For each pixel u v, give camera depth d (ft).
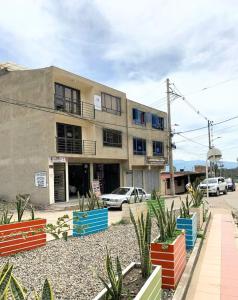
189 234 28.09
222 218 50.11
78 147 88.84
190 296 18.79
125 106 111.14
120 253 25.81
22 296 10.46
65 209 72.54
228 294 19.12
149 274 15.46
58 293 17.25
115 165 111.04
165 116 143.13
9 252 25.67
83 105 91.97
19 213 28.71
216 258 26.76
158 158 131.23
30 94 81.51
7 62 88.84
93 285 18.43
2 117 86.84
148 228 16.29
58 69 80.12
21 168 82.33
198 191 41.91
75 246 28.37
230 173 359.46
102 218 36.76
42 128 79.25
